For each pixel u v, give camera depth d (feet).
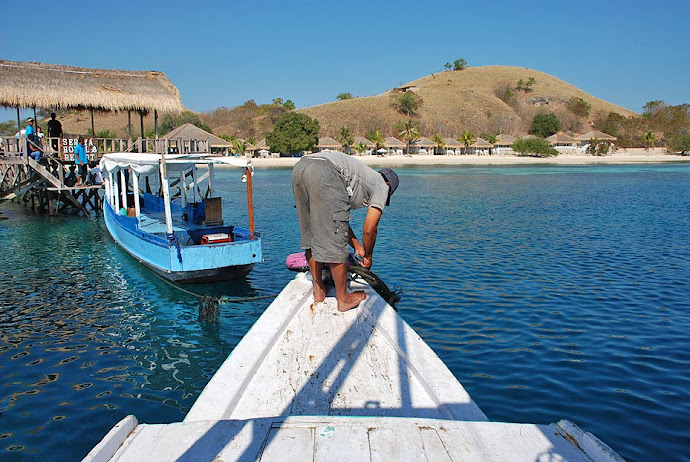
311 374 12.39
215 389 11.32
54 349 30.30
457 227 71.41
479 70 588.50
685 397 23.22
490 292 39.27
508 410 22.21
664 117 435.12
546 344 29.30
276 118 404.98
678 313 34.47
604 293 38.99
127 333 32.91
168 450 8.11
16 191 79.61
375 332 14.20
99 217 84.58
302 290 16.80
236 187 144.46
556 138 375.45
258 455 8.00
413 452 8.07
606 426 20.95
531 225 73.20
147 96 87.25
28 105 78.23
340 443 8.29
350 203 14.60
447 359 27.35
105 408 23.43
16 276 46.50
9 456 19.66
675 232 67.05
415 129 344.28
